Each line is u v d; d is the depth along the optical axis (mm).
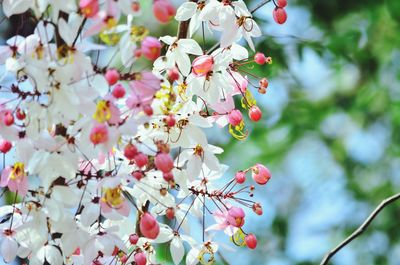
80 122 853
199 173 903
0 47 861
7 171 865
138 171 877
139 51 843
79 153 862
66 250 873
